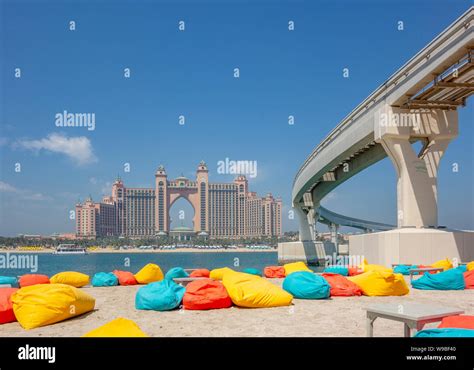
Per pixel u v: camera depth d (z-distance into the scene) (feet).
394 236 110.83
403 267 86.07
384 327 29.63
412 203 117.50
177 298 39.14
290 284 45.34
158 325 31.65
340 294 46.11
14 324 32.91
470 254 110.32
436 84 99.50
